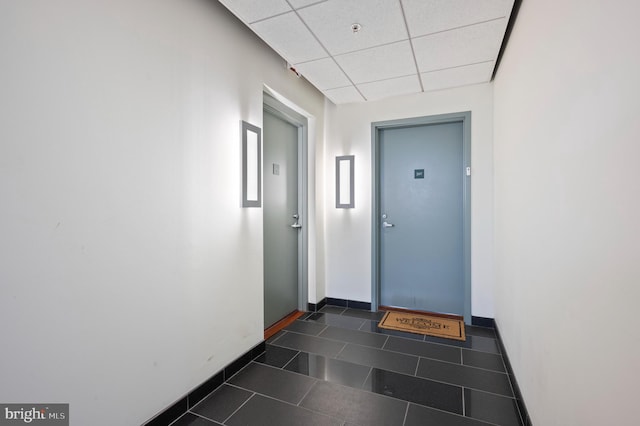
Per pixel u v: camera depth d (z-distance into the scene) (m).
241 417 1.65
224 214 2.01
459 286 3.14
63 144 1.18
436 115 3.04
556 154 1.19
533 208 1.49
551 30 1.25
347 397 1.82
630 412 0.71
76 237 1.22
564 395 1.10
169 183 1.62
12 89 1.05
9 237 1.05
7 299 1.04
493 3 1.70
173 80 1.65
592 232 0.90
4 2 1.03
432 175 3.22
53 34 1.15
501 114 2.41
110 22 1.34
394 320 3.07
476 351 2.40
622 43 0.75
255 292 2.32
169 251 1.62
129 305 1.42
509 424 1.59
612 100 0.80
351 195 3.40
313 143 3.34
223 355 1.99
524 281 1.66
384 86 2.91
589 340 0.92
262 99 2.43
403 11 1.78
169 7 1.62
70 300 1.21
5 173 1.03
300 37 2.06
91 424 1.27
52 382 1.16
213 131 1.92
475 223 2.92
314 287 3.35
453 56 2.31
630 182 0.72
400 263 3.37
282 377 2.04
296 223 3.31
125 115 1.40
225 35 2.03
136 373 1.45
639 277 0.68
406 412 1.68
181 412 1.66
